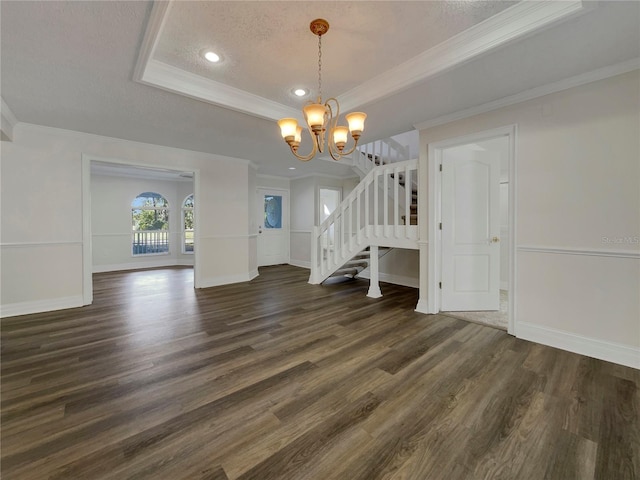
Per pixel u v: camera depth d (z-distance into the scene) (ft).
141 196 24.63
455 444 4.80
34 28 5.82
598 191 7.73
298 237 24.56
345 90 9.34
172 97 8.78
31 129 11.43
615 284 7.55
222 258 17.08
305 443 4.83
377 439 4.92
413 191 16.97
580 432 5.05
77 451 4.64
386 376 6.89
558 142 8.30
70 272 12.44
